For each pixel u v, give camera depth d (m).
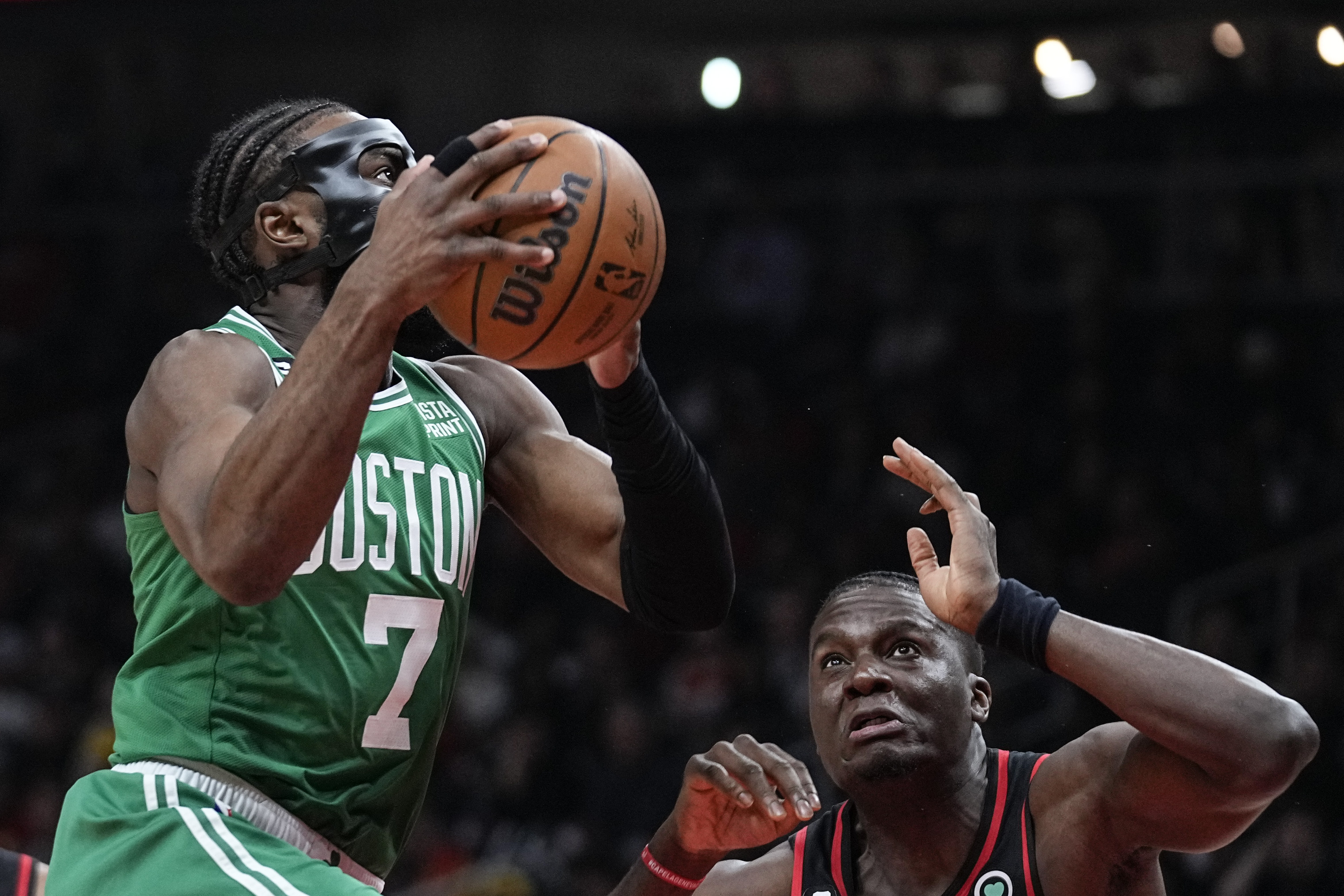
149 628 3.38
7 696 13.95
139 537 3.40
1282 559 11.86
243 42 19.69
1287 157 15.45
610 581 3.79
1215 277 15.38
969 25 18.52
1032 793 4.11
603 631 13.19
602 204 3.05
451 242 2.93
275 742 3.30
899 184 16.33
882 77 18.14
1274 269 15.46
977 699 4.27
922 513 3.98
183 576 3.33
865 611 4.12
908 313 15.86
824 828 4.35
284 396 2.92
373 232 3.14
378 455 3.48
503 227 3.01
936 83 18.70
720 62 19.31
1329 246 15.30
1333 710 10.73
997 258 16.17
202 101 19.70
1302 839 9.36
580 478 3.85
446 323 3.14
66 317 17.72
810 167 16.61
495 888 11.05
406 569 3.44
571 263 3.02
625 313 3.13
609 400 3.47
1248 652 11.34
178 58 19.72
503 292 3.03
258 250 3.62
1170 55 17.86
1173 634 11.87
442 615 3.50
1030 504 14.02
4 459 16.73
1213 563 12.61
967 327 15.60
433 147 18.86
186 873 3.11
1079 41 18.25
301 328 3.61
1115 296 15.36
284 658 3.30
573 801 12.05
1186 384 14.53
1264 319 15.17
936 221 16.36
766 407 15.56
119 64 19.53
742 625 13.10
